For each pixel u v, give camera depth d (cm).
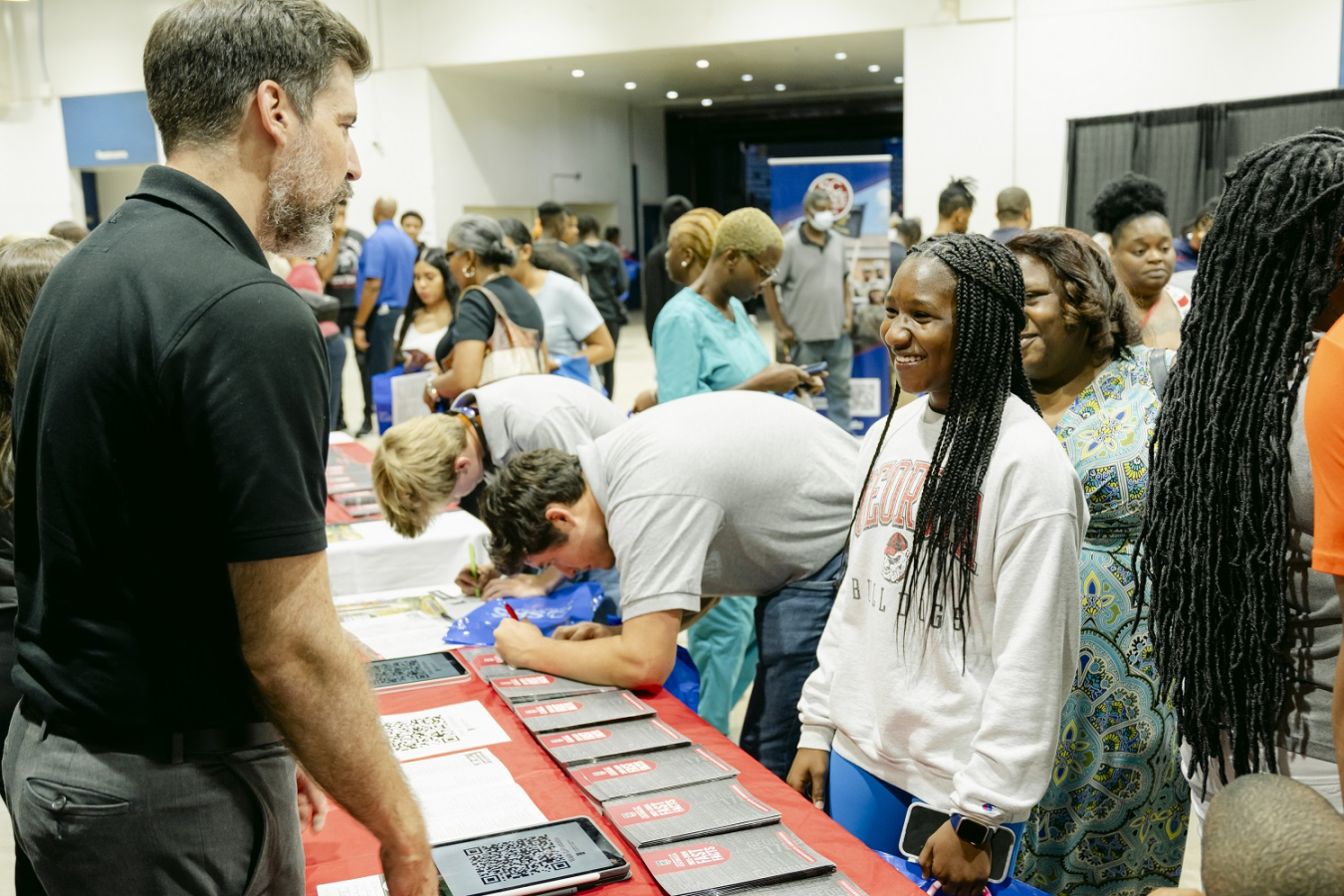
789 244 525
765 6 1120
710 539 184
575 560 194
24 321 160
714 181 2223
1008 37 1016
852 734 154
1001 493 134
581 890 125
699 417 190
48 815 102
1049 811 179
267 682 101
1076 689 174
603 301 809
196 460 98
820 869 127
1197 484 121
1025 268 168
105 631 101
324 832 143
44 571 102
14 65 1361
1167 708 172
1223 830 60
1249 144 663
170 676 102
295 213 110
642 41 1173
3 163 1384
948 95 1041
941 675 140
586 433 245
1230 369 117
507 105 1448
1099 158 727
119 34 1324
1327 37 921
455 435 231
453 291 484
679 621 184
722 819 137
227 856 108
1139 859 178
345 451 422
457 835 137
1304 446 110
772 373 305
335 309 616
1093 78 995
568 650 189
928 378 140
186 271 98
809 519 194
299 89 106
